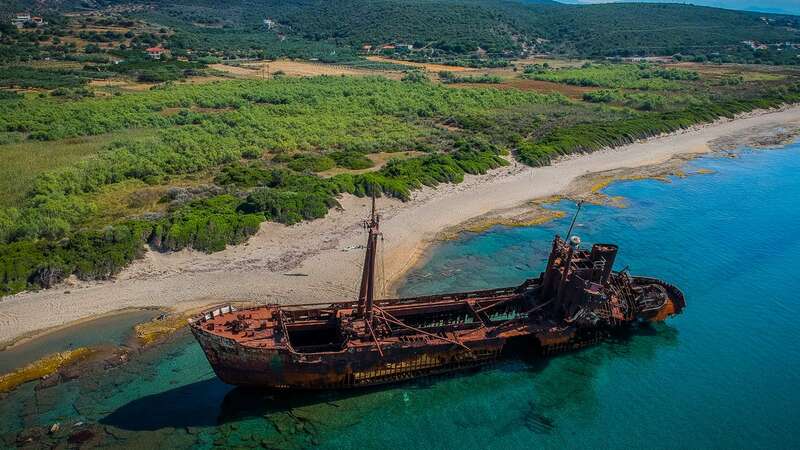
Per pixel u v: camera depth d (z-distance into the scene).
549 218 61.97
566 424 32.03
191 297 42.19
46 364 34.09
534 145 84.75
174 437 29.45
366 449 29.58
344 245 51.91
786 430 32.06
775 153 92.06
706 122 110.69
